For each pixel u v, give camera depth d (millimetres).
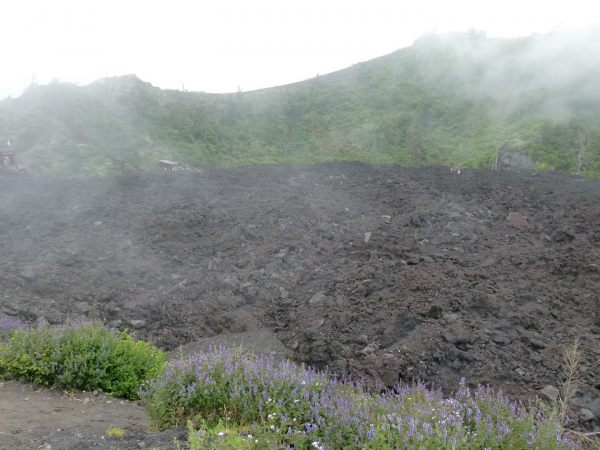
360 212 13188
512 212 12305
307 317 8320
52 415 4809
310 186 15680
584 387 5441
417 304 7691
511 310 7324
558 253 9266
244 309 9008
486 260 9203
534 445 3668
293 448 3594
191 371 4625
